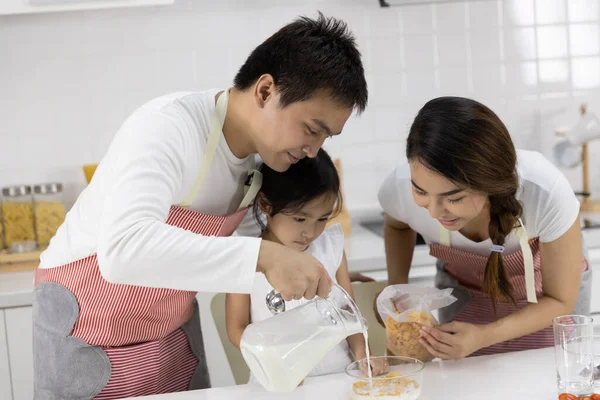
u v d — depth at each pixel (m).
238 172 1.71
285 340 1.36
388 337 1.78
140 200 1.35
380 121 3.28
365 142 3.29
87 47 3.08
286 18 3.19
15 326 2.57
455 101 1.62
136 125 1.47
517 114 3.34
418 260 2.76
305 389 1.59
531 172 1.81
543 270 1.86
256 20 3.17
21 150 3.10
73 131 3.12
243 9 3.16
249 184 1.77
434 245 2.05
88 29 3.07
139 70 3.13
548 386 1.54
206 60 3.16
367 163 3.30
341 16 3.21
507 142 1.61
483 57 3.29
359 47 3.23
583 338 1.42
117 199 1.35
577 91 3.35
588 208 3.21
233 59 3.18
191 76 3.16
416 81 3.28
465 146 1.55
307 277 1.33
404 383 1.44
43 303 1.72
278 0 3.17
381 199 2.11
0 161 3.09
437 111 1.61
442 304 1.74
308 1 3.19
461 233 1.97
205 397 1.58
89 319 1.69
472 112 1.59
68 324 1.69
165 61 3.14
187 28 3.13
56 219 3.02
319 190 1.88
